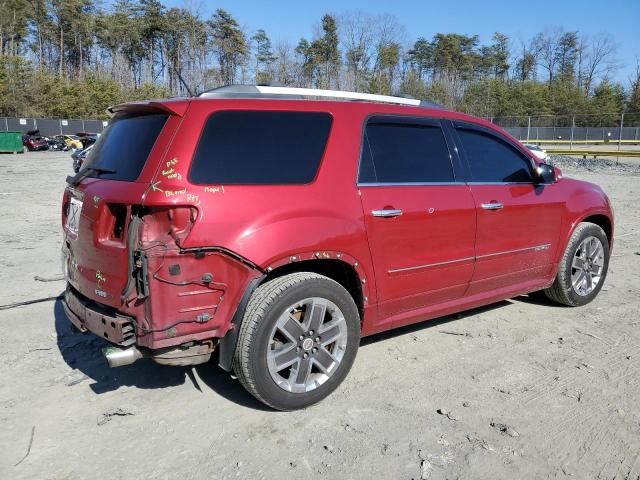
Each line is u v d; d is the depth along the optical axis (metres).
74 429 3.27
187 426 3.30
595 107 77.81
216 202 3.09
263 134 3.38
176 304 3.01
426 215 3.94
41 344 4.46
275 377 3.31
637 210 12.48
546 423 3.33
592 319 5.08
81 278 3.48
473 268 4.34
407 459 2.99
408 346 4.45
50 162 31.52
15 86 64.44
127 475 2.87
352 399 3.61
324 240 3.40
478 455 3.02
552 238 4.97
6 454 3.03
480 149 4.51
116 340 3.08
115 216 3.19
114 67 84.81
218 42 78.88
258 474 2.87
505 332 4.75
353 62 78.50
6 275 6.52
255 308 3.20
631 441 3.15
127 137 3.46
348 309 3.55
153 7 84.75
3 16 81.69
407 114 4.09
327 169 3.54
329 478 2.84
